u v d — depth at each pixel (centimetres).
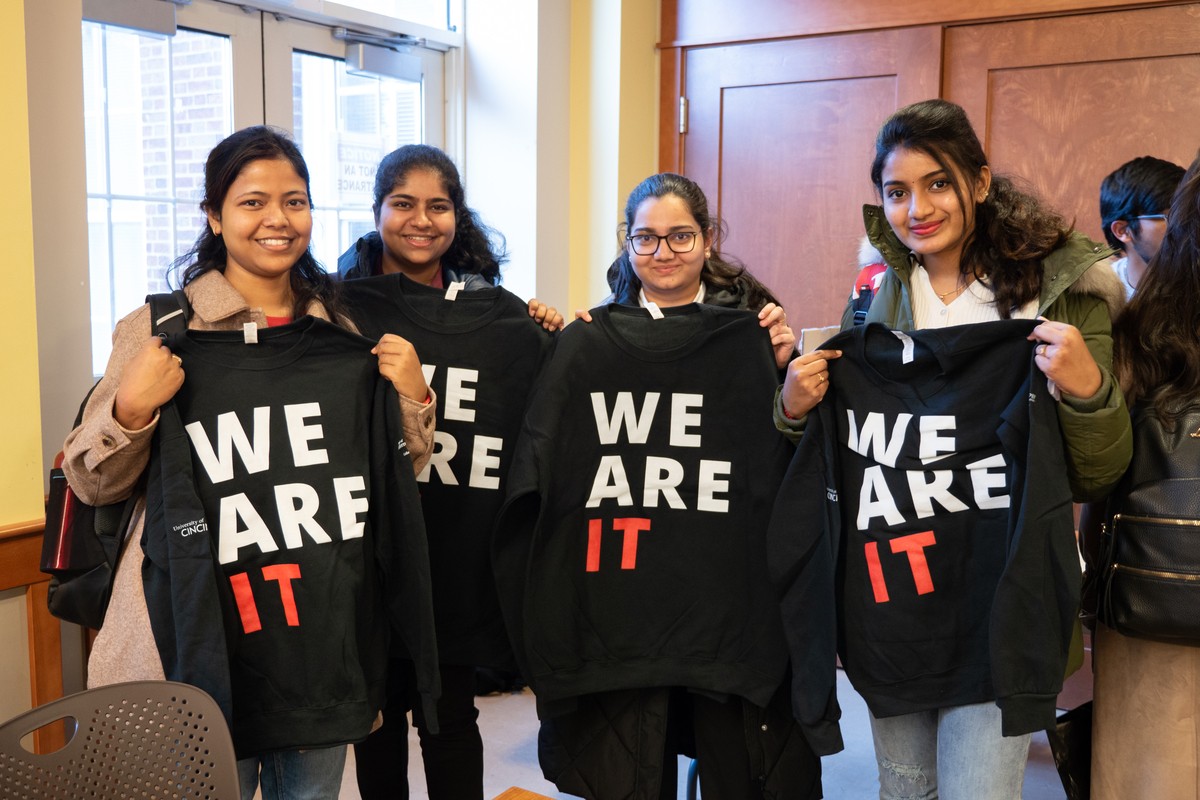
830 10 359
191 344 157
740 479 183
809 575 169
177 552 147
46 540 158
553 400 181
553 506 182
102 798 135
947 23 341
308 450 160
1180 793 162
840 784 274
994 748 159
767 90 375
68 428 248
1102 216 254
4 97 200
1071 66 327
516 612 182
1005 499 159
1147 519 157
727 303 204
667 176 200
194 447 155
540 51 363
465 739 208
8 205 203
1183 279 160
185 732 137
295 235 165
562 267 388
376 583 167
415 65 361
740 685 180
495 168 375
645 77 390
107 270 268
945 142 160
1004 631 150
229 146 164
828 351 169
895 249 175
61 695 225
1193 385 157
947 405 162
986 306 167
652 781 186
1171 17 310
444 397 201
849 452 170
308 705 157
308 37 322
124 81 269
